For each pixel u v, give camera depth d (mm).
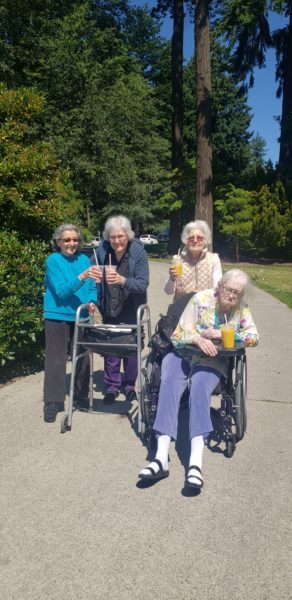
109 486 3600
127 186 22547
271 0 21719
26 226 7031
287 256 24453
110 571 2707
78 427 4676
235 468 3885
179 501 3406
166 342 4207
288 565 2754
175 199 27188
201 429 3707
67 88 19875
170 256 27312
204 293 4176
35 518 3195
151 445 4129
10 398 5445
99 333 4727
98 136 19875
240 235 22859
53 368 4758
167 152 39688
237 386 4074
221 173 26172
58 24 20266
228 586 2598
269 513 3262
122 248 4965
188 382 4008
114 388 5293
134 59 38625
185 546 2918
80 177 20359
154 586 2598
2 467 3873
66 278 4785
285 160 29141
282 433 4574
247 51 27250
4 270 5586
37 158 6863
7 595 2541
